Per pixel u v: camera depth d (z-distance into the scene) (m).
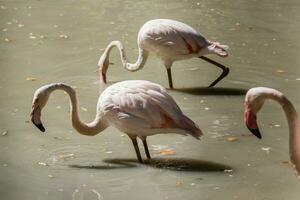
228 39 17.09
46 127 11.81
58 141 11.24
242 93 13.52
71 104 10.60
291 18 18.92
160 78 14.45
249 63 15.30
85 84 14.06
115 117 10.31
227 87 13.88
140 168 10.26
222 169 10.22
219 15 19.34
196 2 20.78
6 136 11.41
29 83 13.98
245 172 10.12
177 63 15.47
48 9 20.05
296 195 9.44
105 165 10.38
